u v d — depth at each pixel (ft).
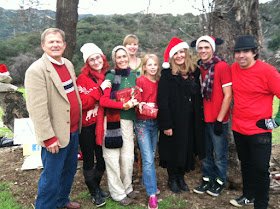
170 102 9.11
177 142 9.12
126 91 8.54
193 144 9.45
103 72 8.95
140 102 8.69
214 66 8.72
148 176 8.88
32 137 13.44
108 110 8.54
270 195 9.77
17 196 9.87
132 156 9.09
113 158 8.72
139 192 10.14
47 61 7.06
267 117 7.96
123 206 9.04
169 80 9.02
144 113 8.48
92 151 8.66
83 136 8.42
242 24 10.39
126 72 8.87
